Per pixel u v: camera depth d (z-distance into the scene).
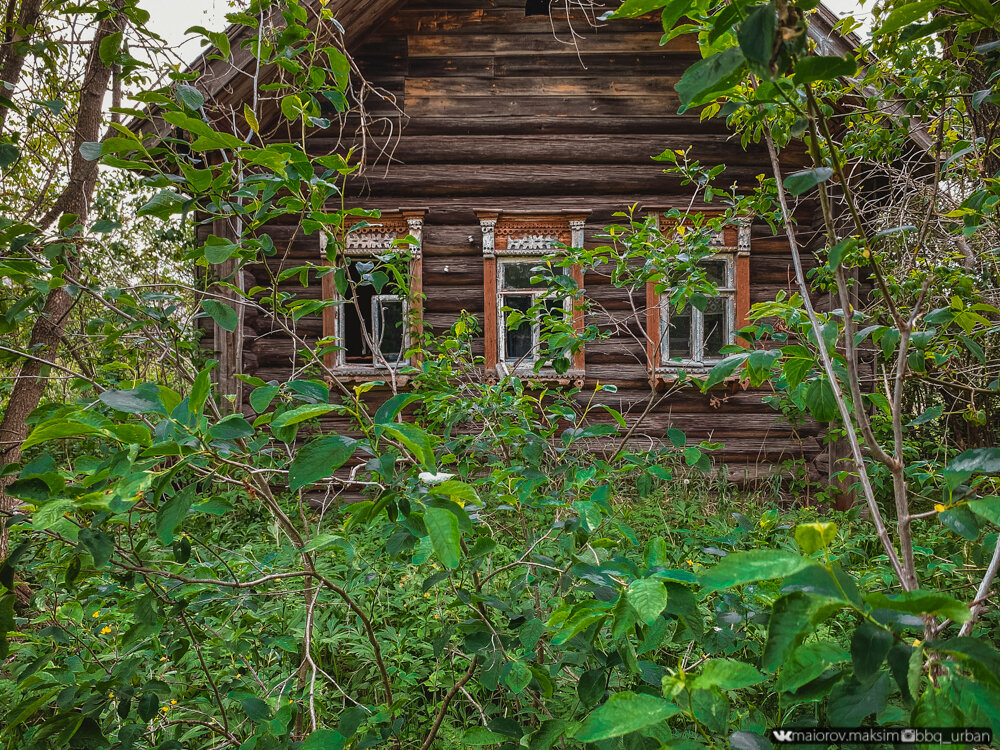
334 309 5.55
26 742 1.32
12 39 2.72
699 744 0.77
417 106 5.72
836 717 0.65
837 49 3.33
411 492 0.98
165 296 1.53
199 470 1.00
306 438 5.34
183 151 4.03
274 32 1.84
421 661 2.38
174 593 1.31
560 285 2.59
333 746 1.03
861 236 1.01
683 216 2.72
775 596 1.07
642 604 0.78
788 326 1.39
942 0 0.88
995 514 0.75
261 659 1.93
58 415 0.83
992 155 2.17
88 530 1.00
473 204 5.74
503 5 5.75
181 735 1.58
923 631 0.61
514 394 2.52
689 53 5.79
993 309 1.09
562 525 1.46
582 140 5.73
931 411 1.44
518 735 1.14
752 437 5.67
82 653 1.55
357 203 5.66
